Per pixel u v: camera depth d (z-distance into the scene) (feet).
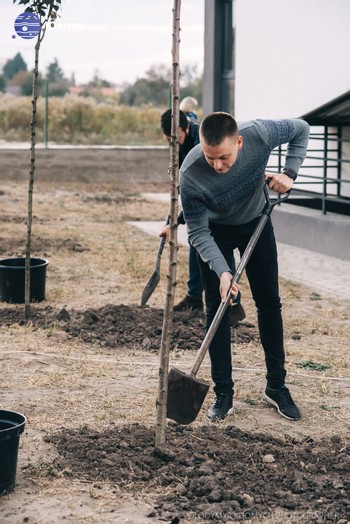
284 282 31.07
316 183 38.17
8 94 119.85
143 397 18.20
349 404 18.12
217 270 15.57
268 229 16.70
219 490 13.15
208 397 18.34
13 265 28.09
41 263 27.91
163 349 14.37
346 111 36.40
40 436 15.65
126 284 30.27
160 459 14.35
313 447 15.33
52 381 19.24
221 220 16.43
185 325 23.89
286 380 19.65
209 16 54.90
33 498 13.19
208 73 55.36
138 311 24.95
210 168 15.33
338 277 32.24
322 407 17.88
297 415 17.08
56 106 113.50
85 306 26.94
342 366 20.88
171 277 14.14
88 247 38.14
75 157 75.36
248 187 15.78
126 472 13.96
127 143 109.81
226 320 16.90
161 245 21.58
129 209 54.34
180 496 13.19
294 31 41.93
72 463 14.33
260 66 45.24
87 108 114.73
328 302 28.12
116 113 115.85
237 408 17.65
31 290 27.09
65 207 54.49
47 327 23.93
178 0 13.64
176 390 14.69
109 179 75.15
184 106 31.78
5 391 18.52
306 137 16.53
